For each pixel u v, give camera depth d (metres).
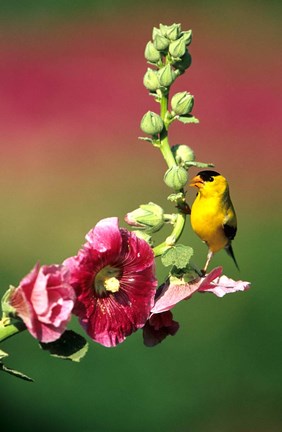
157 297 3.35
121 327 3.17
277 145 19.44
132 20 23.67
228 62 22.08
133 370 10.27
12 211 17.28
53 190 18.30
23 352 10.28
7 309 2.92
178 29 3.60
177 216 3.39
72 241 16.25
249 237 14.10
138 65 21.73
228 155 19.19
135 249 3.20
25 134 19.73
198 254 13.08
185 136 19.62
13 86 20.92
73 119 20.20
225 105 20.36
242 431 10.05
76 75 21.36
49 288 2.89
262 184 18.34
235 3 23.97
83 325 3.11
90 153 19.22
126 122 20.17
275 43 23.05
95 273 3.13
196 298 11.51
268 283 12.22
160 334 3.42
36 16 23.11
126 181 18.47
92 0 23.69
